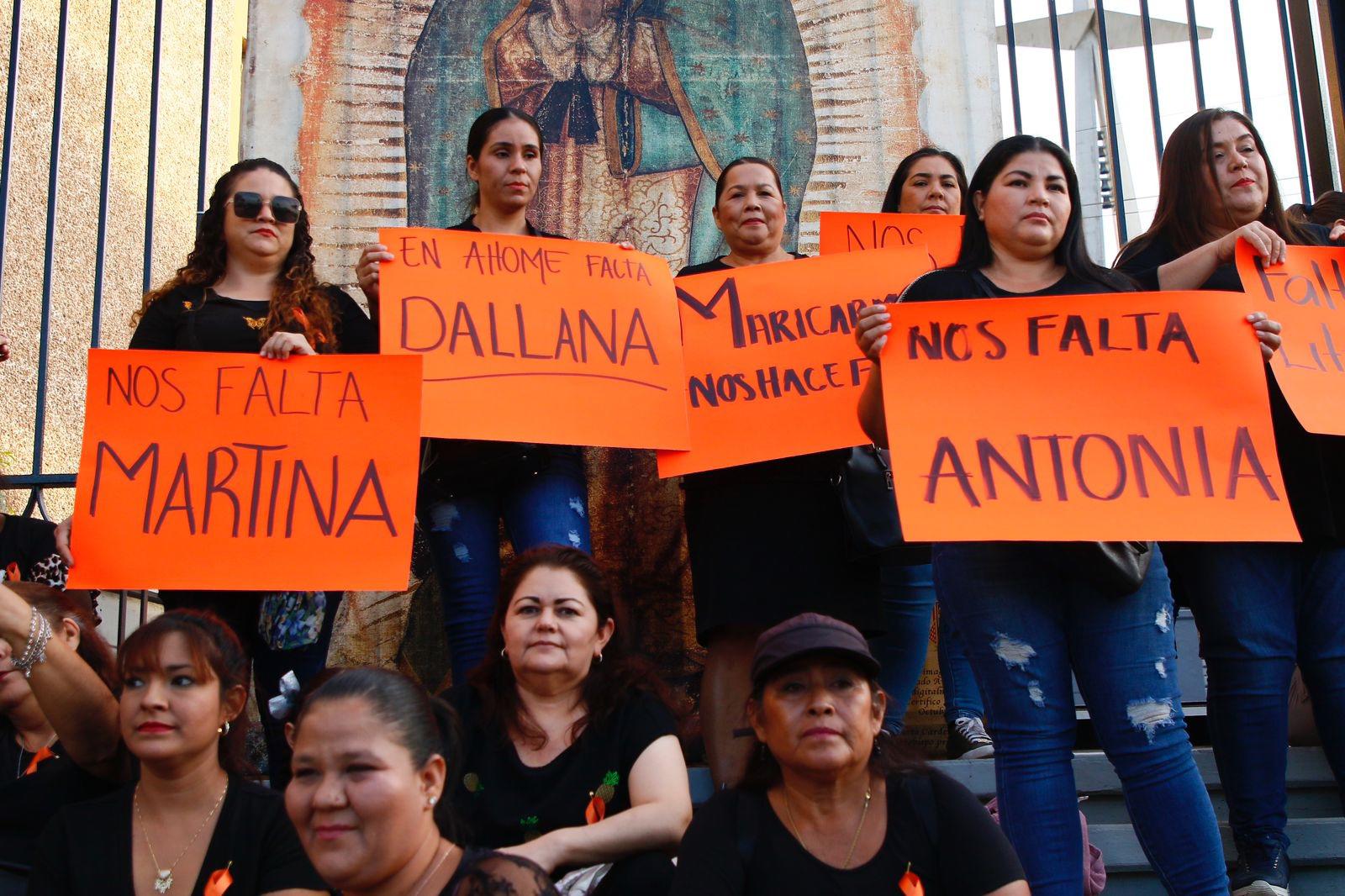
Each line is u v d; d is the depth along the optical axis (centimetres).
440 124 584
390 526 367
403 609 518
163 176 874
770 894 264
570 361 408
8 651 359
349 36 588
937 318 336
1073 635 316
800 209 586
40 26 755
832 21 604
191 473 368
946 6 607
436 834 238
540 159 450
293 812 228
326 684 234
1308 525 343
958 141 595
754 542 394
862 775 275
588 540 409
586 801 312
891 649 433
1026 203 344
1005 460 321
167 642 295
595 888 290
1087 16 1141
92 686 320
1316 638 345
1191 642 487
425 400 392
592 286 422
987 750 411
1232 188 379
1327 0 621
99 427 369
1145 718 304
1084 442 324
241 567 360
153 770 292
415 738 232
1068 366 333
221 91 948
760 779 281
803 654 270
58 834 291
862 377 414
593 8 600
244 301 405
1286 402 347
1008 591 316
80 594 407
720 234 582
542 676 323
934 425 325
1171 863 298
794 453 398
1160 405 329
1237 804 336
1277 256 357
